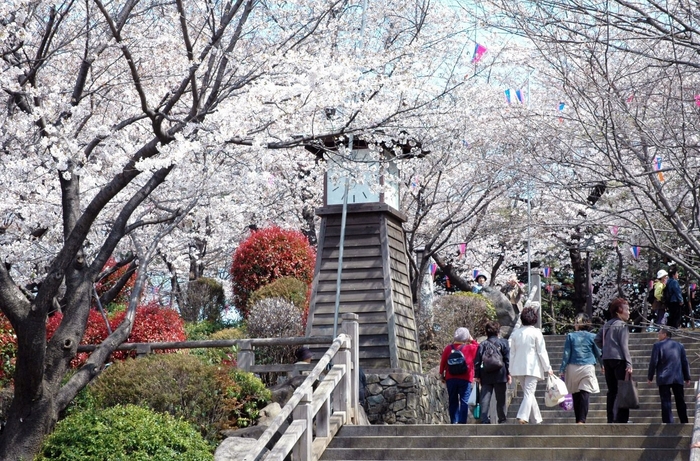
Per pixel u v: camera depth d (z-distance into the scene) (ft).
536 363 32.35
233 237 70.79
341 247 45.80
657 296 54.65
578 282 77.51
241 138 30.60
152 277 74.43
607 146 28.17
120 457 26.91
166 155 28.84
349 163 37.11
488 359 33.71
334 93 30.53
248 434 32.99
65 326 31.89
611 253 78.79
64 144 29.48
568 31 28.96
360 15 52.85
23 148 33.63
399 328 45.80
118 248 50.16
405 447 29.22
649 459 26.53
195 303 63.72
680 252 34.24
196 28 34.73
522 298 67.26
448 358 35.60
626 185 29.91
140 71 38.32
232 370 36.24
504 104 52.03
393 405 42.32
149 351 41.96
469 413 43.19
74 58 38.34
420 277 57.52
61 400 31.24
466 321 57.00
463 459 27.89
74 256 31.04
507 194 51.83
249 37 41.73
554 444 28.17
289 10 38.32
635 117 26.99
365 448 29.09
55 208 38.37
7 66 31.45
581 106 30.83
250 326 48.70
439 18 54.60
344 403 32.12
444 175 58.29
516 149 36.65
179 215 39.50
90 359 33.42
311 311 46.09
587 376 31.45
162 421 29.27
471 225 66.95
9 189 32.68
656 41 28.84
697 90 28.53
